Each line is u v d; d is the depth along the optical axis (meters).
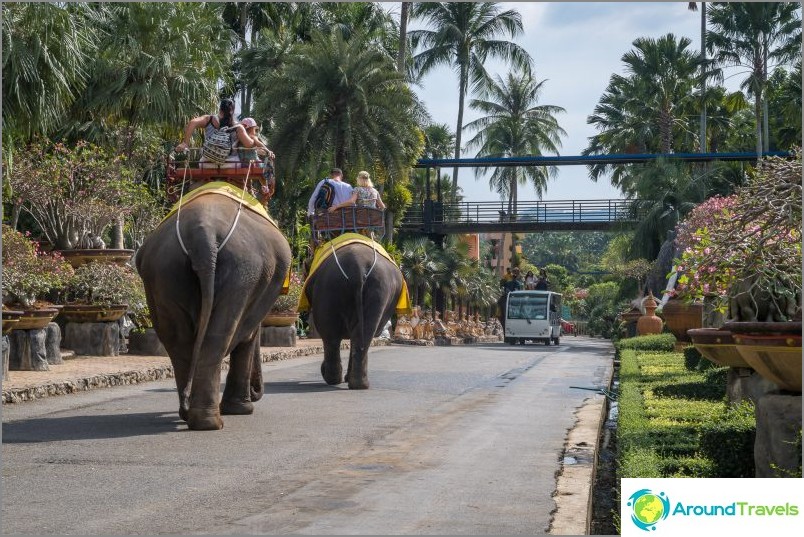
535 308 52.69
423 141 41.78
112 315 18.33
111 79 23.11
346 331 14.51
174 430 9.41
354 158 38.19
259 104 37.69
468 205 54.94
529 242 156.75
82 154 19.94
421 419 10.60
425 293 58.12
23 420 10.23
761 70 51.62
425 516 5.93
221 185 10.07
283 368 18.73
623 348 25.83
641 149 65.75
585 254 158.50
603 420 12.27
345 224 14.68
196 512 6.00
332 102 37.91
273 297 10.14
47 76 17.22
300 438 8.98
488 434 9.48
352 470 7.42
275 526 5.66
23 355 14.73
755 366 6.68
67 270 16.98
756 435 6.80
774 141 59.31
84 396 12.87
